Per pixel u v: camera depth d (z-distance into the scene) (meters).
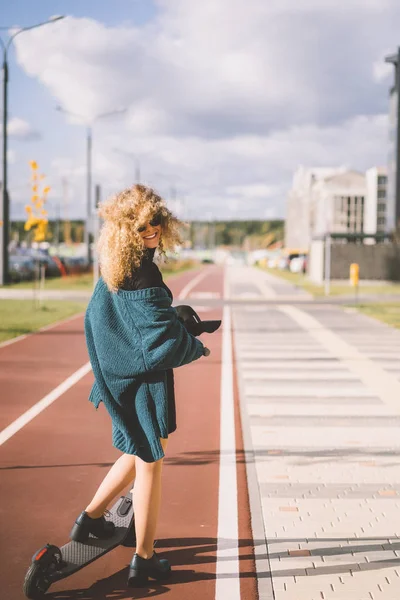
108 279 3.32
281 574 3.84
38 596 3.47
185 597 3.57
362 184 95.50
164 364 3.28
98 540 3.70
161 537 4.39
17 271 40.22
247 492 5.27
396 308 24.47
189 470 5.83
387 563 3.98
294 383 9.97
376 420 7.68
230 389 9.66
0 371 11.01
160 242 3.51
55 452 6.37
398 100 57.22
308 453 6.35
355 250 43.44
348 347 14.01
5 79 30.50
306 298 29.75
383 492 5.26
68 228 120.88
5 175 34.88
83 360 12.20
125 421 3.38
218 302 27.31
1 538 4.35
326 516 4.74
